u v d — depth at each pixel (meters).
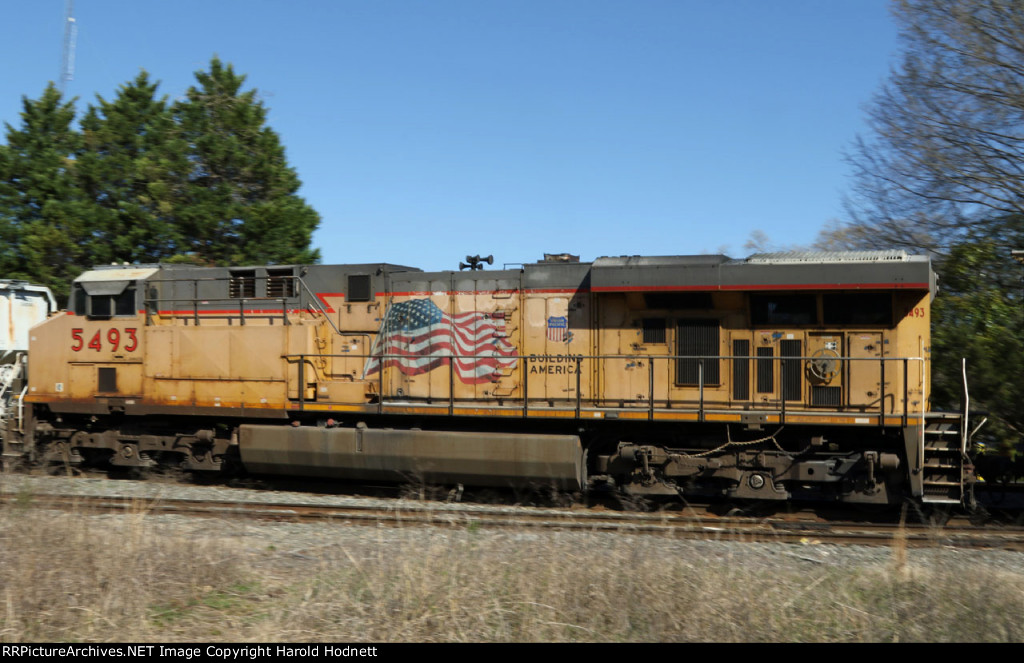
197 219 21.06
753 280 10.72
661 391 11.51
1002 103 15.27
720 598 6.38
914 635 5.87
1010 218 14.57
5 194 21.31
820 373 10.75
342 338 12.96
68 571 6.91
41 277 20.42
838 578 7.23
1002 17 15.27
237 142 22.19
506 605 6.30
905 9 16.25
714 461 10.97
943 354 12.80
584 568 6.88
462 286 12.56
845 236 18.08
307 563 7.99
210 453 13.45
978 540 9.05
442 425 12.38
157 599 6.55
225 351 12.91
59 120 22.23
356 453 12.20
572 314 12.00
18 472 14.07
